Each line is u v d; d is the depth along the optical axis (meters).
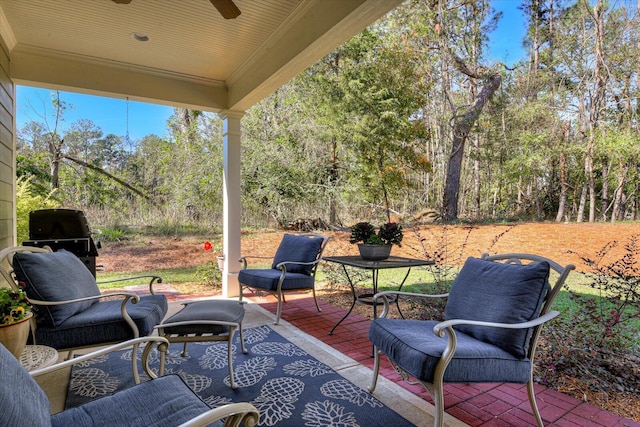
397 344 1.85
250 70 4.08
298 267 4.06
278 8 3.03
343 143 7.46
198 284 5.78
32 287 2.11
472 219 5.82
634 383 2.24
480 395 2.20
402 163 6.89
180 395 1.36
